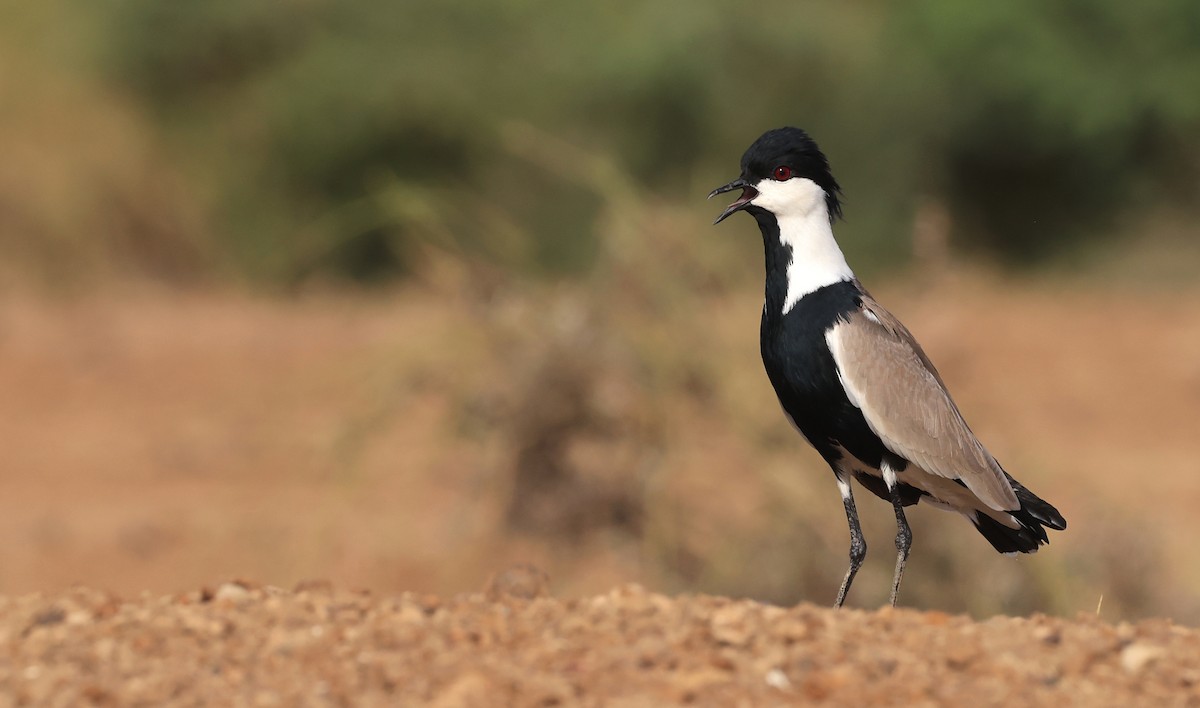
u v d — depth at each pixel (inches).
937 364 619.8
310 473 676.1
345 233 1166.3
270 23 1206.3
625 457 545.0
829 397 366.6
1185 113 1300.4
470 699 252.7
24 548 585.0
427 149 1213.1
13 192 1114.1
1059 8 1307.8
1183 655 281.6
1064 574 489.4
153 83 1187.3
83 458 712.4
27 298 1080.2
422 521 588.7
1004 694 262.1
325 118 1189.7
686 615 295.7
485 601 313.9
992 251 1320.1
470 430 569.0
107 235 1141.7
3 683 266.1
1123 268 1295.5
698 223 569.9
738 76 1244.5
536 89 1227.2
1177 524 583.8
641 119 1230.9
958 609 490.3
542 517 553.0
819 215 371.9
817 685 260.5
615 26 1244.5
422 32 1230.3
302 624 292.7
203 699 258.1
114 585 546.0
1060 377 856.3
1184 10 1302.9
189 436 745.6
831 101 1262.3
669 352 542.0
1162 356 922.1
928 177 1284.4
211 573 557.9
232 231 1188.5
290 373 857.5
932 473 365.1
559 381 544.1
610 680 263.0
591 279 577.6
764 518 515.5
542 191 1155.9
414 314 962.1
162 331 984.3
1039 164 1333.7
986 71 1290.6
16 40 1158.3
